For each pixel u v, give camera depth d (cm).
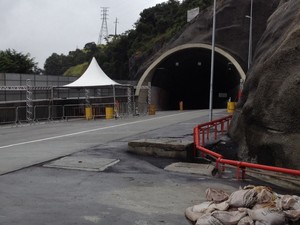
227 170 1049
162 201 716
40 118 2823
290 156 955
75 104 3319
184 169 1009
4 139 1714
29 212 630
